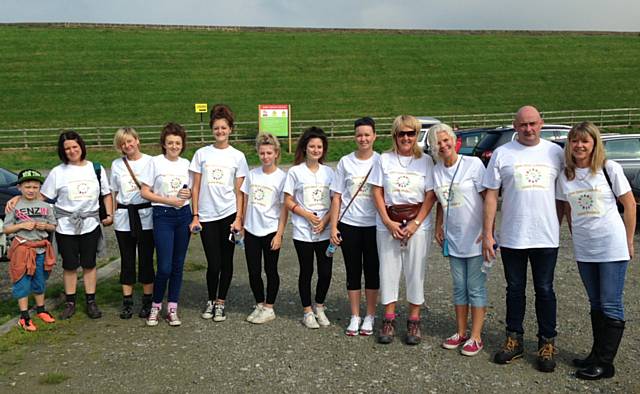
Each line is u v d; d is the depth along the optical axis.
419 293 5.03
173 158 5.79
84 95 35.72
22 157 26.39
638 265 7.57
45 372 4.56
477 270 4.80
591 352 4.51
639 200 9.82
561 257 8.15
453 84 40.00
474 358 4.73
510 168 4.54
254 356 4.83
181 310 6.13
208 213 5.71
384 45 46.91
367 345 5.05
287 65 42.12
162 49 43.66
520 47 47.41
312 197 5.43
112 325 5.67
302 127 31.20
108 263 8.13
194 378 4.43
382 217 5.00
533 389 4.17
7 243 6.18
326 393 4.15
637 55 45.81
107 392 4.21
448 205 4.84
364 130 5.17
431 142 4.82
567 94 38.34
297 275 7.48
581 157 4.30
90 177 5.91
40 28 45.97
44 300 6.27
